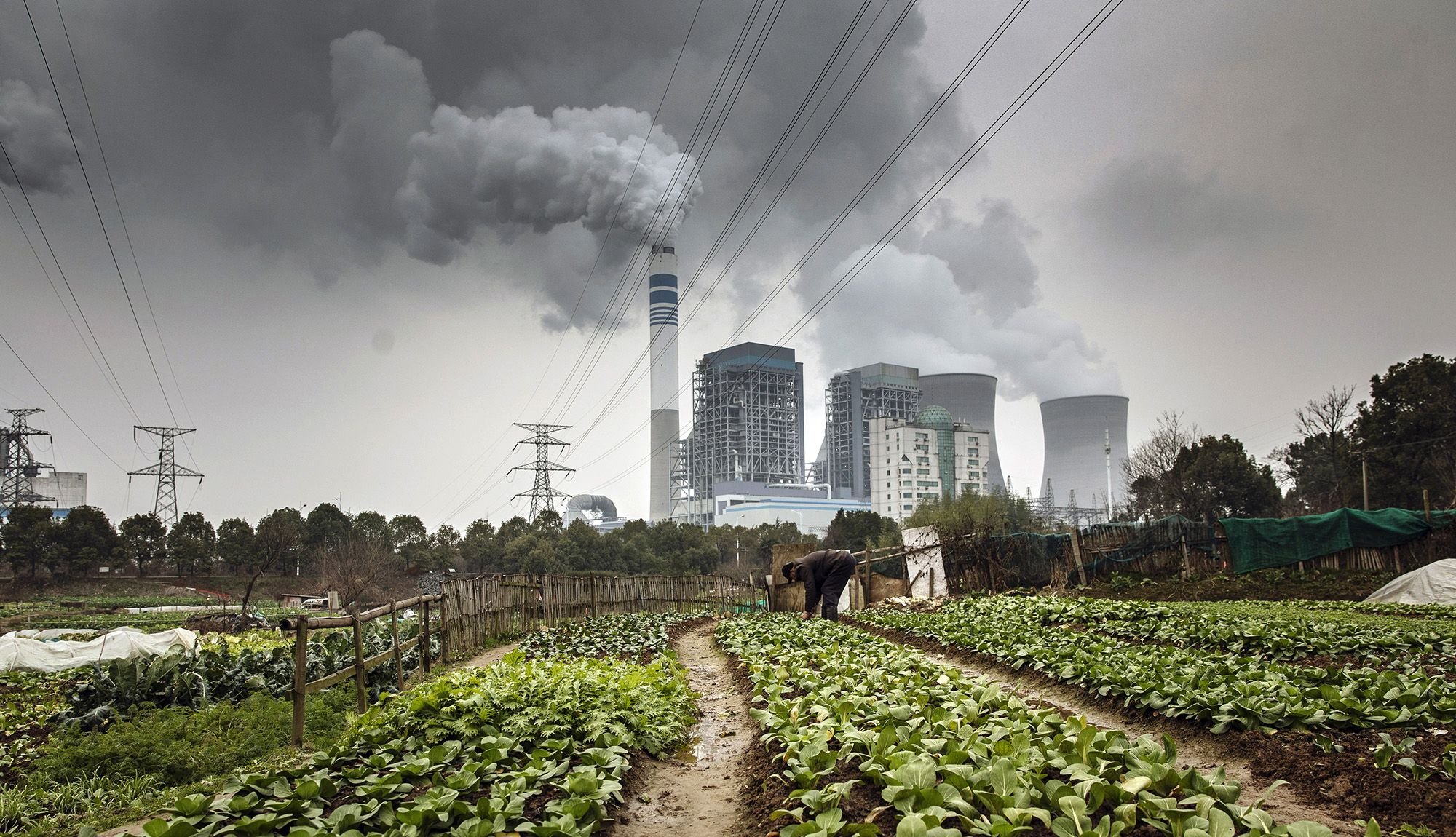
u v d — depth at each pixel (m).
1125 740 6.47
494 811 5.85
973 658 14.56
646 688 10.77
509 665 11.43
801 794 6.04
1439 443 46.75
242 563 71.88
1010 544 31.17
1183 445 66.75
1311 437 60.72
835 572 24.70
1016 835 5.09
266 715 11.11
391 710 8.96
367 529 79.69
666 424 178.62
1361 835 5.65
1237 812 5.12
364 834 5.57
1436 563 21.59
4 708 13.84
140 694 12.73
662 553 85.12
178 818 6.02
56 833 7.46
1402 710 7.46
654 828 6.86
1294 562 27.33
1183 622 15.81
